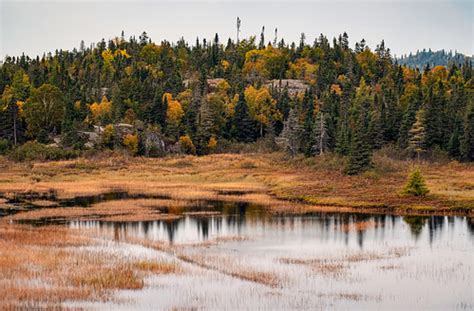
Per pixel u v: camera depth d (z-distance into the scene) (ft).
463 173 303.27
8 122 396.16
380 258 123.13
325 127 378.94
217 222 173.17
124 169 336.70
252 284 98.53
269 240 144.56
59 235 143.33
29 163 336.29
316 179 288.30
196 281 99.91
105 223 168.96
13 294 88.33
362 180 274.36
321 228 163.12
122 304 85.71
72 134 388.98
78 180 295.07
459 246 137.69
